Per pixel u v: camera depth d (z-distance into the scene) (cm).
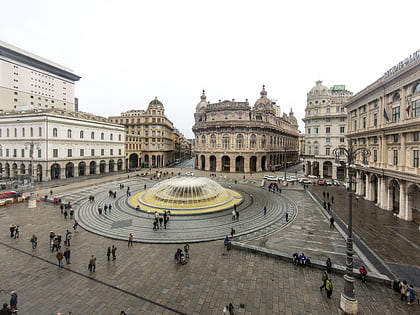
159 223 2658
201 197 3459
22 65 8769
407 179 2677
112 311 1238
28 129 5759
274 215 3027
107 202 3559
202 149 8669
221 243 2172
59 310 1240
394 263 1758
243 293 1401
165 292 1407
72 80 10894
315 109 6744
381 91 3316
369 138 3772
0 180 5478
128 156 9238
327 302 1316
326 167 6800
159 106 9894
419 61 2423
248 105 8256
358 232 2395
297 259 1739
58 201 3556
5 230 2423
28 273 1606
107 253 1802
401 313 1219
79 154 6431
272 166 8850
